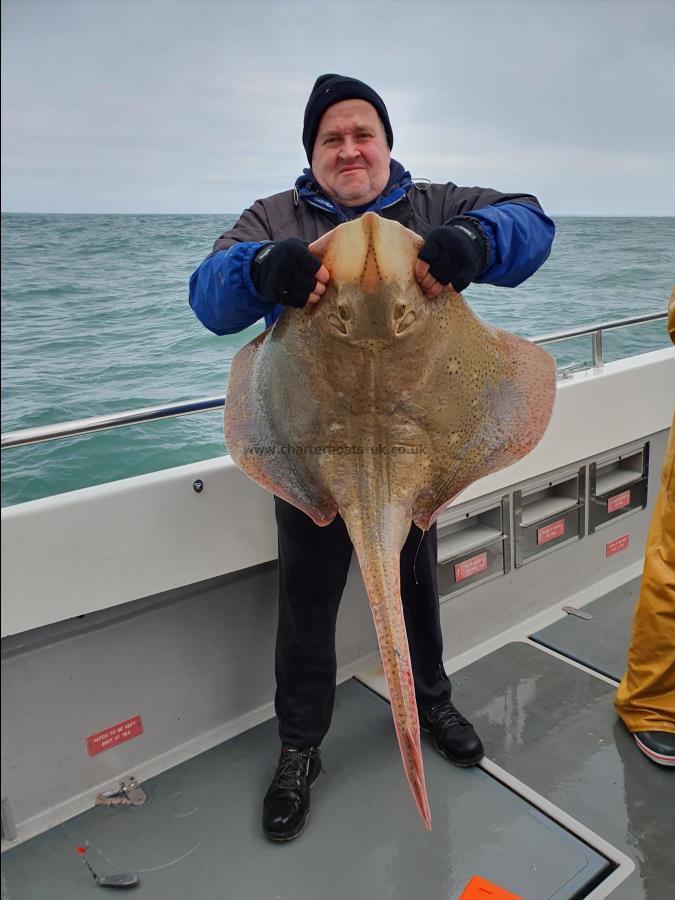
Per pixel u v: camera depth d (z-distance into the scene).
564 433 2.87
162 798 2.10
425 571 2.09
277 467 1.49
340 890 1.79
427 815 1.12
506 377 1.48
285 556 1.96
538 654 2.77
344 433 1.34
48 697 1.99
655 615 2.15
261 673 2.44
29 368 8.48
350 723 2.40
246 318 1.62
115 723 2.13
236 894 1.79
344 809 2.04
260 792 2.11
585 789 2.08
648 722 2.21
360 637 2.68
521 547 2.92
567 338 2.83
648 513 3.46
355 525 1.34
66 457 6.32
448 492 1.49
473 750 2.17
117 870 1.86
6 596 1.78
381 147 1.79
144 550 1.99
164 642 2.19
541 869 1.82
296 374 1.32
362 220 1.10
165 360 8.91
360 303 1.14
